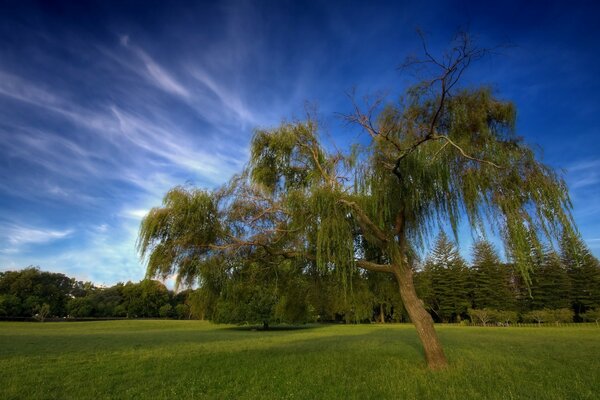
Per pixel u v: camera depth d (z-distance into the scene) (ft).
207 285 50.57
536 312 229.66
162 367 56.34
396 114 46.09
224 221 47.98
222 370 52.24
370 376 44.73
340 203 44.91
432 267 272.51
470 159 41.19
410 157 42.98
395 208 45.73
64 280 386.32
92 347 92.94
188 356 70.79
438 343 49.32
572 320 238.68
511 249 39.63
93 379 47.34
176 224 45.09
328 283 55.42
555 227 38.37
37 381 46.14
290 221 46.98
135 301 372.38
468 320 252.21
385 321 309.63
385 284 59.26
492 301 251.80
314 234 45.60
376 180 43.83
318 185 45.91
